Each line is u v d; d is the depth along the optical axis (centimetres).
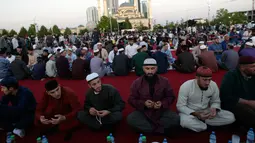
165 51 912
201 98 334
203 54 727
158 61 765
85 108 364
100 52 955
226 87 333
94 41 1681
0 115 353
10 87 346
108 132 361
